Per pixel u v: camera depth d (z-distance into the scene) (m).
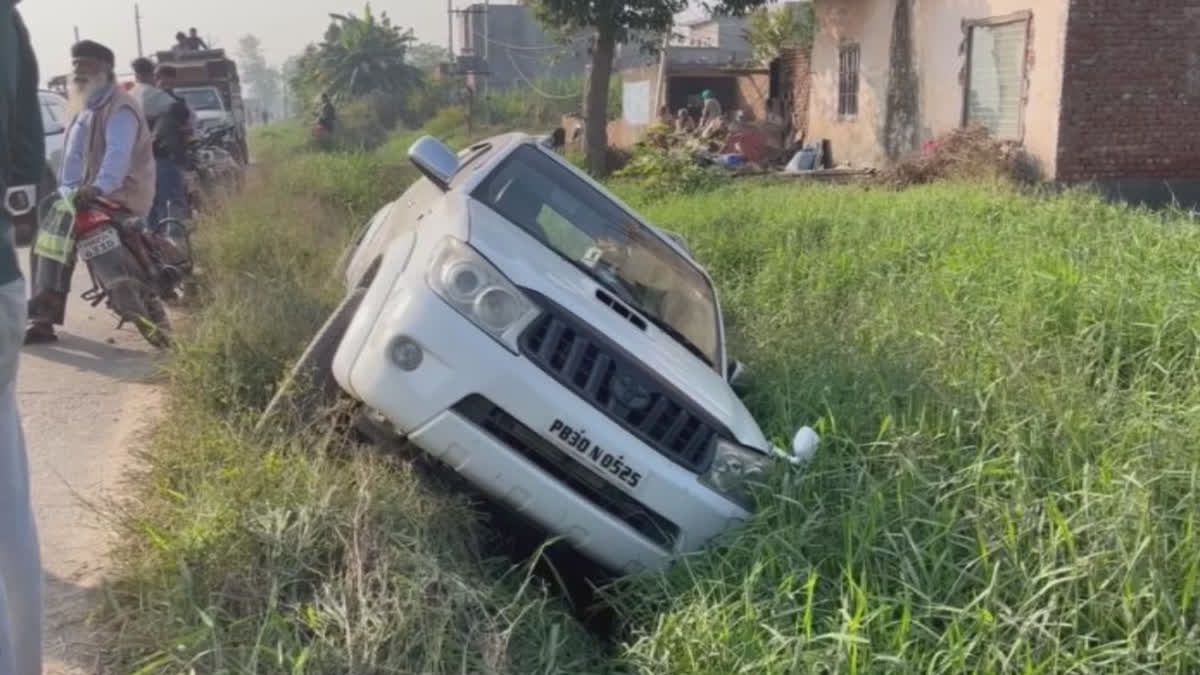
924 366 5.66
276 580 3.61
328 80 51.84
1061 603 3.55
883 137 18.67
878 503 3.99
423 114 50.69
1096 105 13.87
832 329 6.61
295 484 4.14
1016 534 3.80
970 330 6.26
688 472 4.32
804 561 3.84
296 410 4.87
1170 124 14.02
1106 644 3.32
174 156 11.21
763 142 21.55
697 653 3.48
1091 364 5.69
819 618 3.60
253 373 5.62
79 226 7.56
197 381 5.59
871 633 3.44
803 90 23.80
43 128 3.20
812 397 5.34
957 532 3.89
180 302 8.52
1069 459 4.32
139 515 4.24
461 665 3.37
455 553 4.10
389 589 3.60
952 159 14.68
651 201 14.30
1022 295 6.71
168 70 16.77
